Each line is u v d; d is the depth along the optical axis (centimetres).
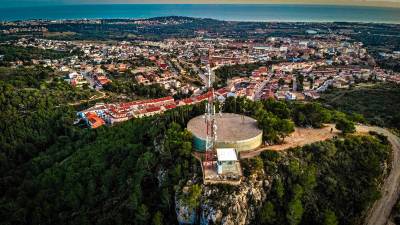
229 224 13112
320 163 16025
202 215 13500
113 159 19500
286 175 14938
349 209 14662
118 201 15925
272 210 13538
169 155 15988
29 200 18688
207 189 13812
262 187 14338
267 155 15425
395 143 19562
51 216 17375
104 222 15038
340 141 17338
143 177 16075
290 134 18388
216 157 15275
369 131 19975
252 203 13838
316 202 14575
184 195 13900
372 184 15512
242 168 14738
